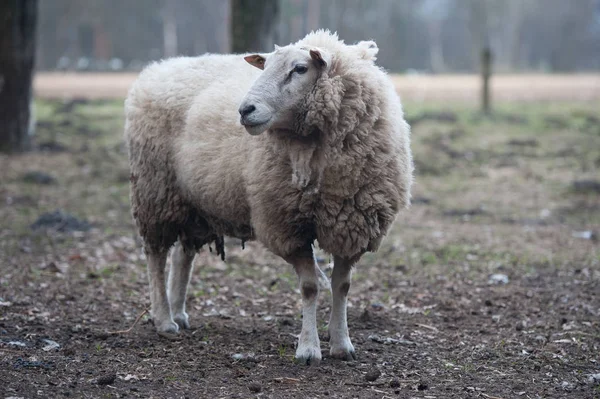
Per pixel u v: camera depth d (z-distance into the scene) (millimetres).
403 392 6875
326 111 7133
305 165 7215
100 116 29688
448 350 8266
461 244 13273
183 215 8680
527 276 11367
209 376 7172
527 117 30422
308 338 7594
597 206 16297
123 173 18938
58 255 12078
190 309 9805
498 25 106250
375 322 9250
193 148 8172
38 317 9047
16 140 21031
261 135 7555
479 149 22938
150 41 91000
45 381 6863
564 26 112562
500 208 16234
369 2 91750
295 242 7566
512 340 8625
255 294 10539
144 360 7613
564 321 9242
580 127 27500
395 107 7719
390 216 7559
